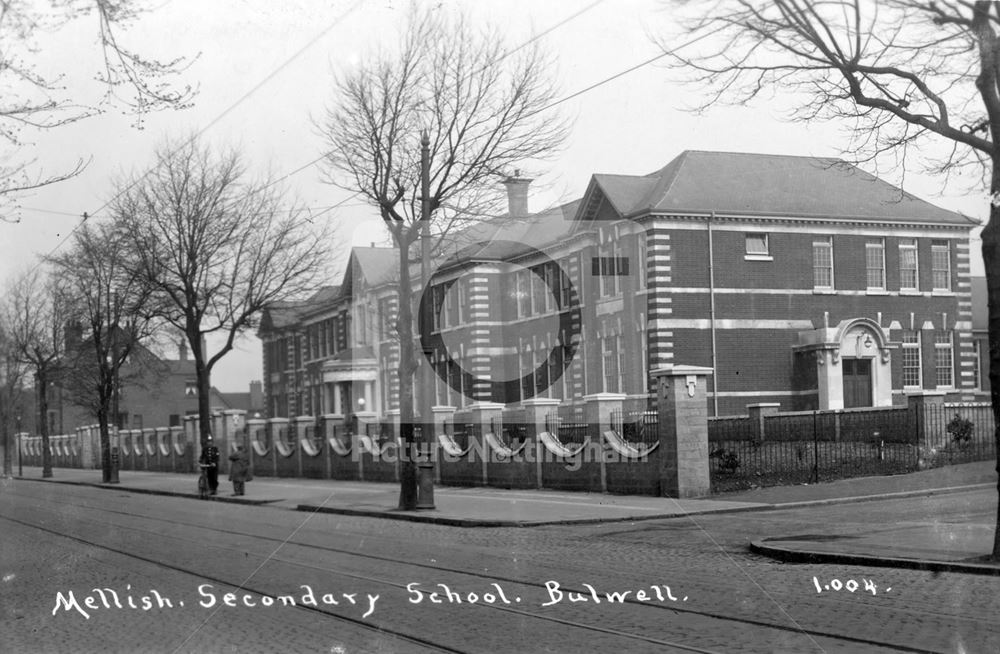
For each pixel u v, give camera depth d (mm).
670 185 46594
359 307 56906
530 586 14055
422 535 22156
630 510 25484
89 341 59844
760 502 25484
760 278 46906
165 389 107438
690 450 27891
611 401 31359
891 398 48000
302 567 16812
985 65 14055
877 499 25219
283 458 52281
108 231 57062
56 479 62031
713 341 45719
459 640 10625
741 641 10117
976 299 60562
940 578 13508
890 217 49000
